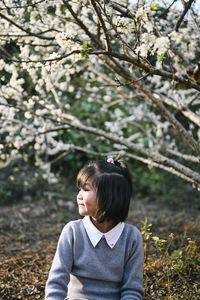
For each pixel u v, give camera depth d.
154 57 2.14
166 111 2.33
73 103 4.10
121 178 1.46
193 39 2.35
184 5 1.80
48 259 2.48
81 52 1.41
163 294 1.91
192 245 2.27
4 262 2.40
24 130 2.72
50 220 3.65
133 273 1.46
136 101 3.80
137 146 2.46
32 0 1.93
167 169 2.41
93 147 4.68
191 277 2.05
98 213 1.42
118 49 2.81
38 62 1.52
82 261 1.43
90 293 1.41
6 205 4.21
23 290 2.01
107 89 3.52
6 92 2.41
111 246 1.44
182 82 1.63
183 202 4.37
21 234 3.14
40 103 2.42
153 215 3.82
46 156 3.70
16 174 4.41
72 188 4.48
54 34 2.16
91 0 1.43
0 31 2.11
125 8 1.80
